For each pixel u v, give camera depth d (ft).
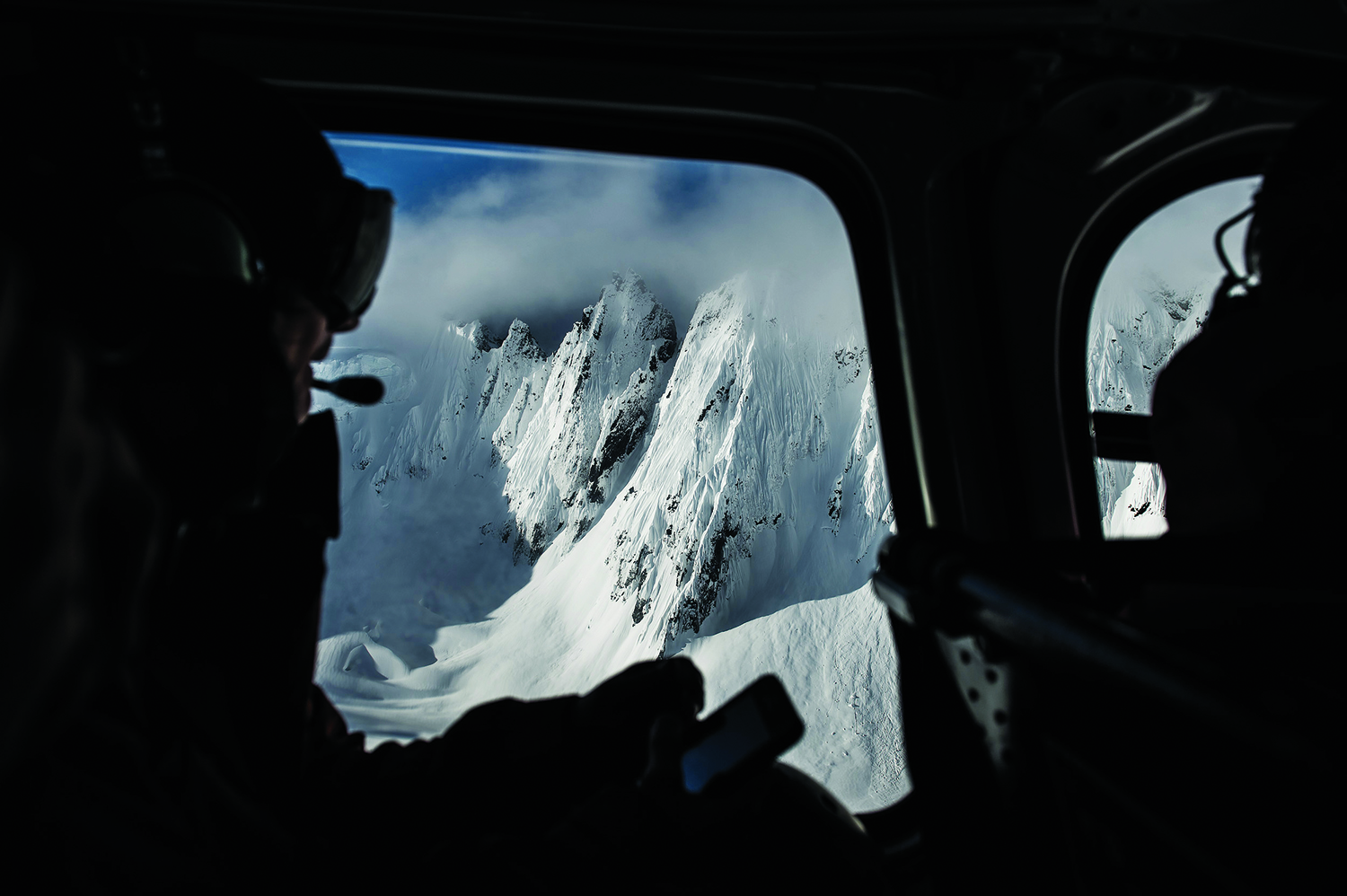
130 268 1.07
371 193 2.22
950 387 4.60
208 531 1.51
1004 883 2.07
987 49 4.22
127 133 1.36
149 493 0.78
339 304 2.24
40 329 0.60
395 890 1.77
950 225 4.54
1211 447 2.17
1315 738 1.10
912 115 4.38
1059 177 4.64
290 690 1.78
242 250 1.47
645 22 3.91
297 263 1.93
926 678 2.27
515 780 2.51
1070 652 1.51
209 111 1.70
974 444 4.62
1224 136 4.61
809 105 4.28
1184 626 2.01
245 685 1.64
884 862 2.22
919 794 2.32
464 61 3.92
